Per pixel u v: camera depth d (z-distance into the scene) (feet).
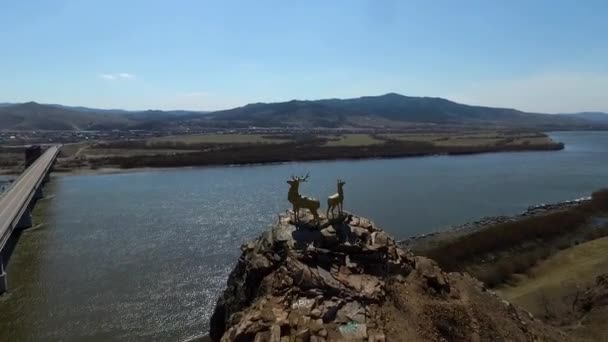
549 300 131.03
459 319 79.56
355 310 71.87
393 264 87.76
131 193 370.32
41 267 192.85
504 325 85.10
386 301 77.05
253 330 66.69
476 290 96.22
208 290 166.91
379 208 297.12
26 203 241.76
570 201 316.40
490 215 279.49
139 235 239.91
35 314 149.69
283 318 68.85
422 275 89.76
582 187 372.38
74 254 209.56
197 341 132.87
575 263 167.84
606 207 267.39
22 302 158.51
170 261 197.98
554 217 240.53
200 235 238.48
